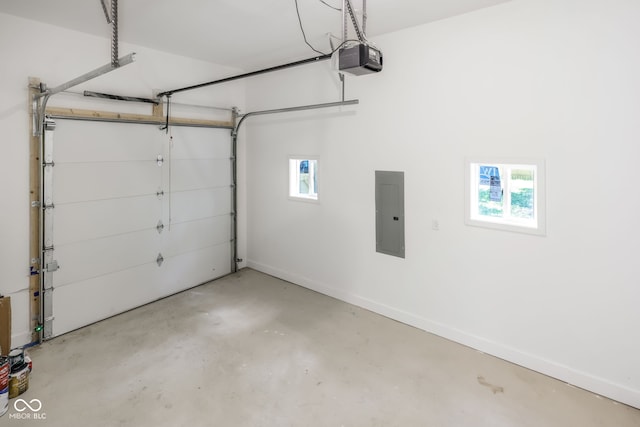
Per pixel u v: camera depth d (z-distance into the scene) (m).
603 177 2.47
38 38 3.20
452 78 3.12
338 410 2.40
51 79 3.30
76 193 3.52
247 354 3.10
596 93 2.46
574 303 2.64
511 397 2.53
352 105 3.90
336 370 2.86
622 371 2.48
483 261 3.08
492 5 2.85
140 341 3.32
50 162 3.31
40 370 2.86
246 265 5.55
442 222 3.30
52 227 3.37
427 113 3.31
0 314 2.94
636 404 2.43
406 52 3.39
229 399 2.51
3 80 3.04
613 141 2.42
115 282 3.89
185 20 3.17
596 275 2.54
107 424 2.28
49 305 3.38
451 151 3.19
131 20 3.19
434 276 3.40
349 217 4.07
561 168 2.63
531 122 2.74
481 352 3.13
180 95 4.34
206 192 4.80
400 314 3.70
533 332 2.85
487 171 3.07
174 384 2.68
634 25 2.30
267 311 3.98
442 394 2.56
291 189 4.74
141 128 4.01
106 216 3.77
